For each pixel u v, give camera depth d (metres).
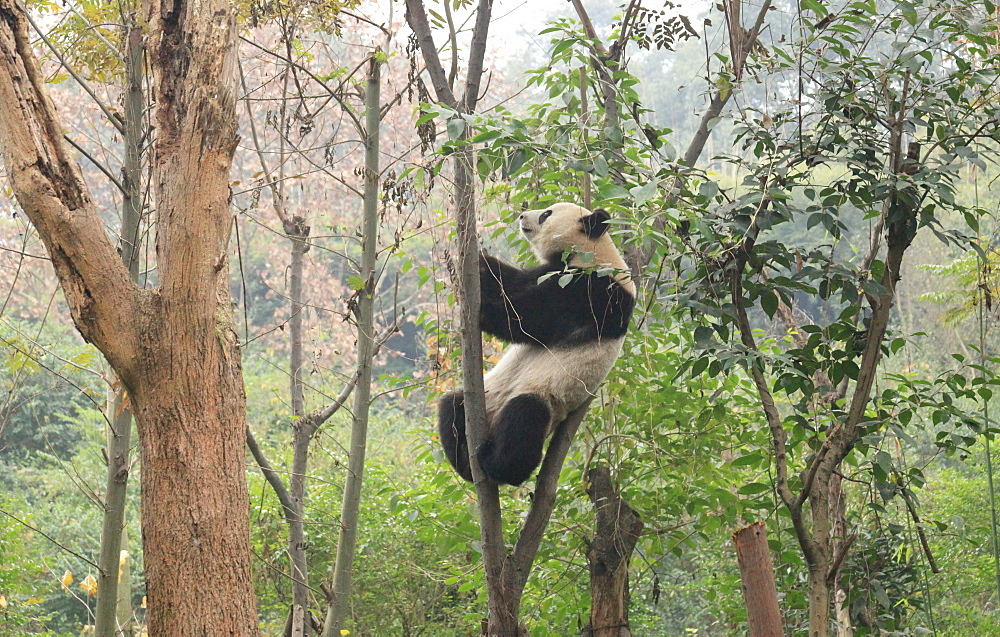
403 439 16.53
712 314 5.40
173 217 3.67
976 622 9.52
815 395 6.63
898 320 16.38
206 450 3.64
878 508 5.97
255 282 27.58
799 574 7.96
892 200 5.27
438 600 12.45
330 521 11.12
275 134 14.66
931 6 4.98
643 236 5.07
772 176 5.20
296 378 7.09
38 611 11.23
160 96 3.87
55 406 18.80
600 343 6.70
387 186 5.93
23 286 19.52
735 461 6.38
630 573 10.85
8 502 12.71
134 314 3.63
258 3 6.06
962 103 5.49
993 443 10.05
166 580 3.54
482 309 6.93
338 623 6.44
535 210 7.30
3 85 3.53
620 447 7.17
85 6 6.77
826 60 5.17
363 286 6.21
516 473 6.12
